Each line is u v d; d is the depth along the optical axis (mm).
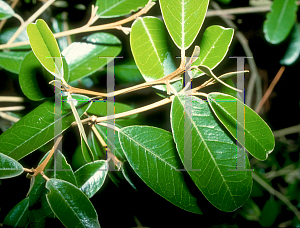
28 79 309
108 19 394
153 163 279
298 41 431
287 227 551
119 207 417
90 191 292
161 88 282
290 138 630
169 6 259
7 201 393
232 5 444
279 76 547
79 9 404
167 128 392
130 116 361
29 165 383
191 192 281
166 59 286
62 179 285
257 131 260
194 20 259
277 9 355
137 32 286
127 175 316
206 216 451
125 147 278
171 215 440
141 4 326
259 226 509
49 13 403
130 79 389
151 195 391
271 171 609
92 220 266
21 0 401
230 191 264
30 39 243
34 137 281
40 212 283
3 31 379
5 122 419
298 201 542
